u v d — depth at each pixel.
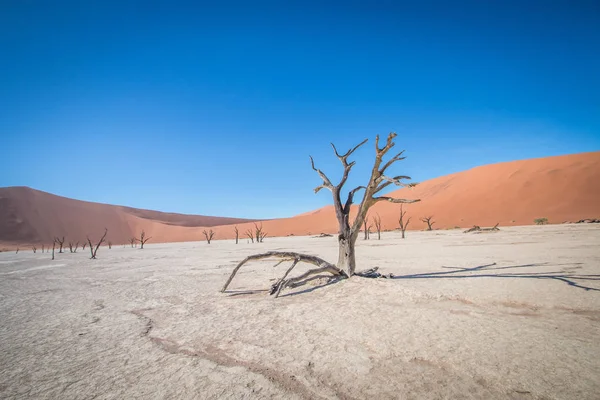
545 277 8.99
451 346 4.25
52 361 4.36
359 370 3.70
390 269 12.46
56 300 8.75
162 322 6.12
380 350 4.25
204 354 4.41
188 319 6.25
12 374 3.96
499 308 6.01
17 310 7.62
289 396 3.19
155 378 3.72
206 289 9.58
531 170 71.56
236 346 4.65
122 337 5.31
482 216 63.66
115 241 89.94
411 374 3.54
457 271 11.10
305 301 7.23
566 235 27.61
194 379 3.66
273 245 39.19
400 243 30.16
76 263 22.00
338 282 8.56
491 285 8.09
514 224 56.81
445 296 6.97
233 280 11.11
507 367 3.57
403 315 5.75
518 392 3.04
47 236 80.44
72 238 84.19
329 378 3.54
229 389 3.39
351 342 4.59
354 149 9.61
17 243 72.38
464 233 42.66
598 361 3.63
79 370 4.03
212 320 6.09
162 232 98.50
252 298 7.92
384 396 3.10
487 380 3.31
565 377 3.29
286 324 5.60
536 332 4.64
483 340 4.40
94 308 7.60
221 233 96.81
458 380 3.35
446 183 88.00
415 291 7.25
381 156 8.96
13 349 4.88
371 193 9.26
